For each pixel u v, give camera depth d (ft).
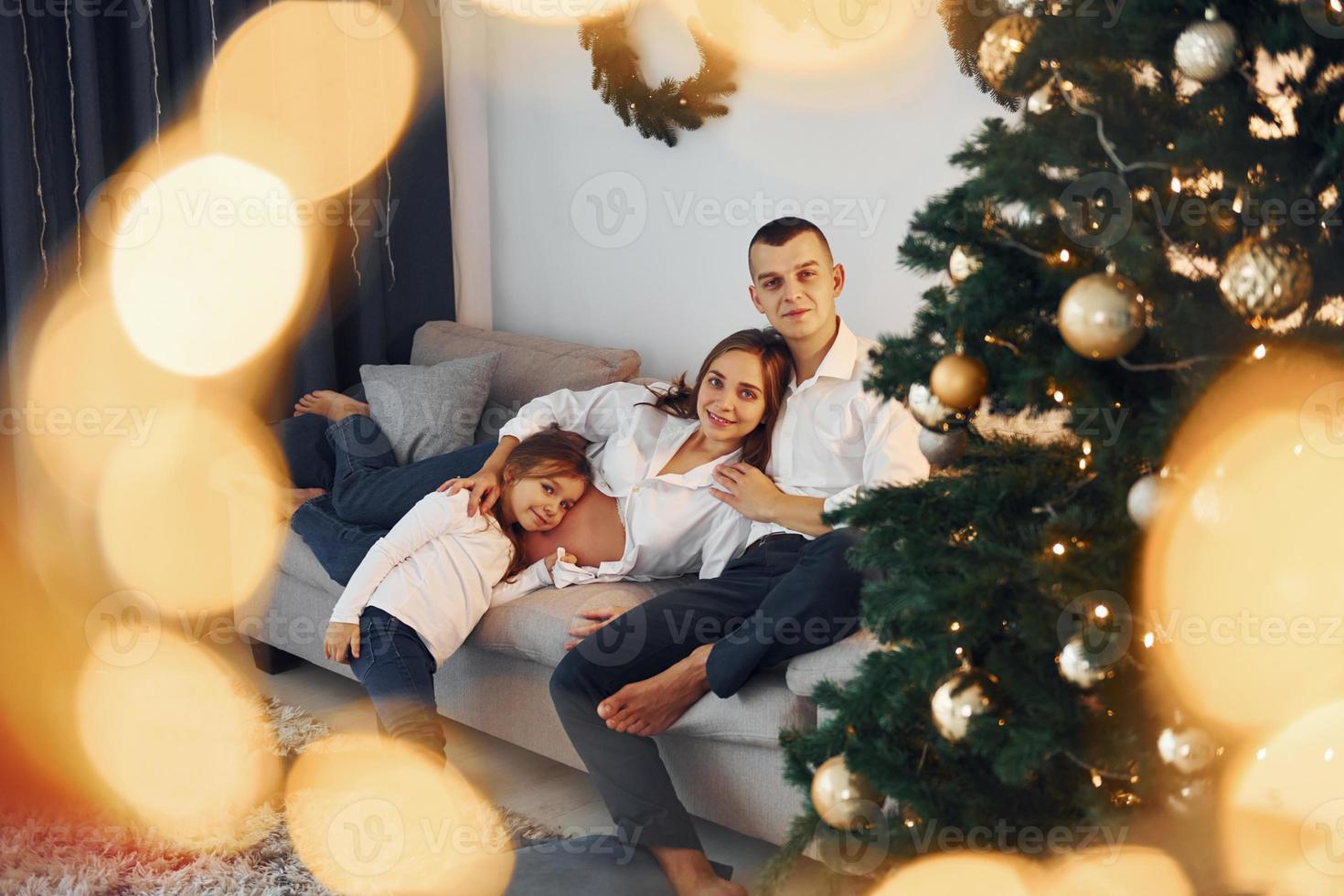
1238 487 4.01
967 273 4.45
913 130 8.82
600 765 6.78
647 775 6.73
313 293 11.14
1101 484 4.33
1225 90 4.03
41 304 9.87
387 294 11.72
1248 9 3.96
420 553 7.83
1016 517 4.43
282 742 8.48
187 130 10.41
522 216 11.94
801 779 4.97
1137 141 4.06
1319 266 4.16
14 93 9.47
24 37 9.50
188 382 10.70
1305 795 4.57
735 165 10.00
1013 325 4.39
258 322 10.95
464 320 12.33
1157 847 4.59
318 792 7.74
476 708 8.11
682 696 6.82
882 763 4.61
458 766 8.25
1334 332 4.11
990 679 4.37
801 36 9.32
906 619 4.56
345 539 8.59
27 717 8.91
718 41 9.70
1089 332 3.91
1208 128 4.06
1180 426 4.09
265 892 6.55
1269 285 3.79
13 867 6.84
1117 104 4.05
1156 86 4.19
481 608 7.82
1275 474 4.18
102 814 7.44
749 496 7.65
